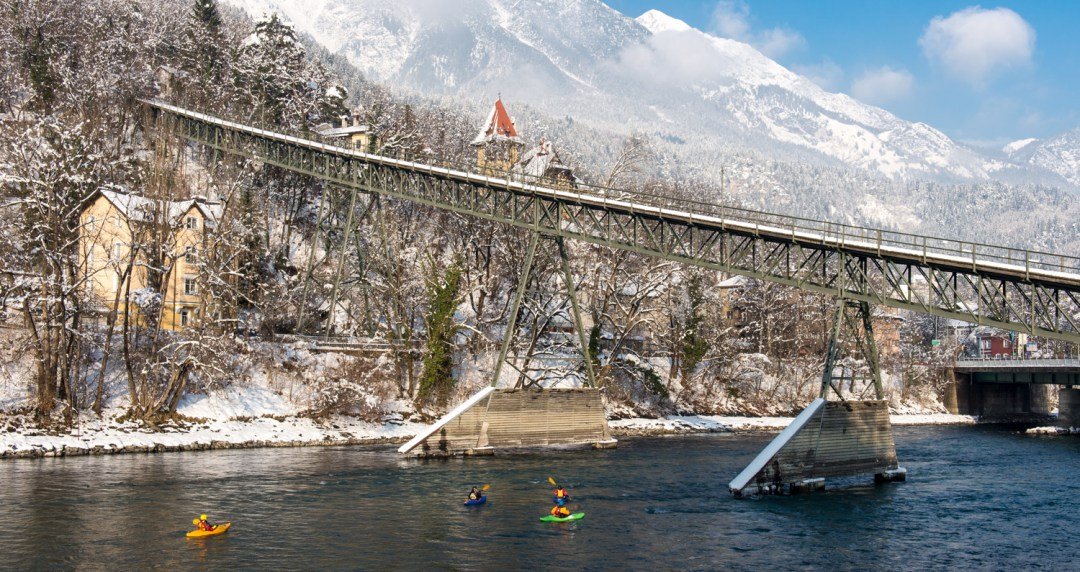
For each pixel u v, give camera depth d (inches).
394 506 1915.6
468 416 2714.1
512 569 1466.5
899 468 2433.6
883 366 5378.9
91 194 2989.7
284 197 4751.5
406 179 3459.6
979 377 5374.0
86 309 2901.1
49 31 5083.7
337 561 1491.1
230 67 5649.6
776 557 1569.9
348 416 3166.8
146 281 3233.3
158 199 2883.9
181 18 6688.0
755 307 5123.0
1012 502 2098.9
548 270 3629.4
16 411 2608.3
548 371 3467.0
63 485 2030.0
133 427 2716.5
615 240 2783.0
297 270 4109.3
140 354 2972.4
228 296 3218.5
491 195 3233.3
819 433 2249.0
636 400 3914.9
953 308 2175.2
